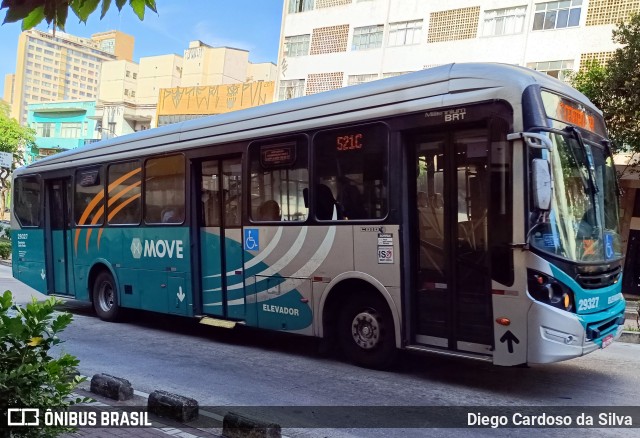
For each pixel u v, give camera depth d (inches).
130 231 378.0
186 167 338.0
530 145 202.1
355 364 270.2
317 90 1099.3
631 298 691.4
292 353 302.7
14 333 123.2
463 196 228.2
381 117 249.1
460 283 228.4
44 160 467.5
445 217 233.0
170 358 292.7
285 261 284.8
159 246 355.3
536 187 200.7
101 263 405.1
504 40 893.2
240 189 311.3
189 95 1317.7
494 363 213.6
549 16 856.3
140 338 348.5
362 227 253.0
